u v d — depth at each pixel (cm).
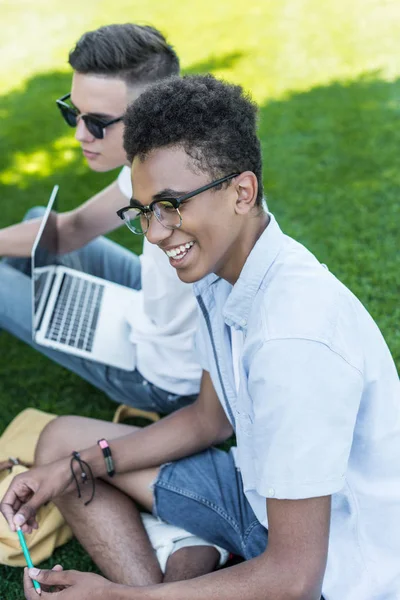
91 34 241
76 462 209
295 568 148
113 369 260
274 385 145
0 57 657
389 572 165
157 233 152
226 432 217
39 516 230
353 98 531
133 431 227
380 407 162
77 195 445
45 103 560
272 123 502
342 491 163
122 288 288
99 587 169
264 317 153
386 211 407
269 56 612
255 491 178
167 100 147
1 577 229
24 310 267
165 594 159
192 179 146
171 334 247
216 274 170
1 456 251
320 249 380
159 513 211
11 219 425
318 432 144
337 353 147
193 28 682
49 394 312
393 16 670
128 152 152
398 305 337
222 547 210
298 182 436
